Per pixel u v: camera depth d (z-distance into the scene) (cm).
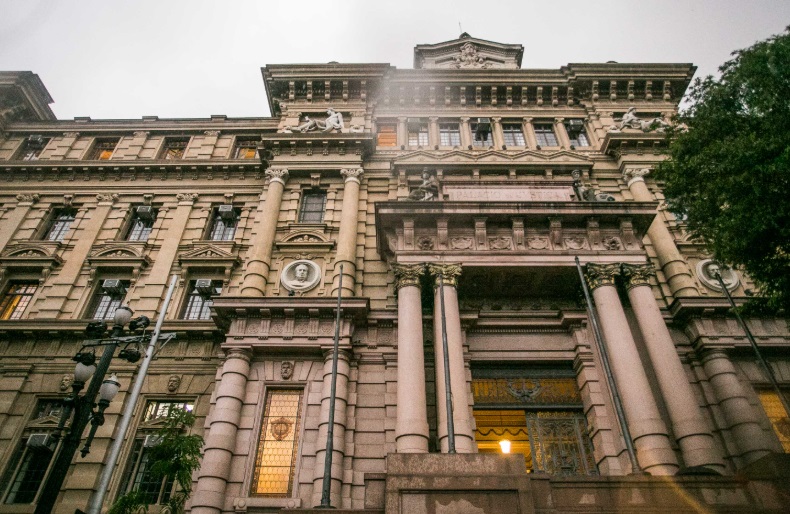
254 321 1709
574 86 2639
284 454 1518
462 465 1067
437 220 1830
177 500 1366
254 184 2391
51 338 1886
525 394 1697
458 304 1781
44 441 1625
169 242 2180
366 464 1486
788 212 1193
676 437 1455
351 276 1894
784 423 1612
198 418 1680
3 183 2447
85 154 2553
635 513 1054
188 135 2656
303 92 2608
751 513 1055
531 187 2077
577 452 1586
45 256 2142
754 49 1358
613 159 2361
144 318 1271
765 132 1325
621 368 1501
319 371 1648
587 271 1725
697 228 1551
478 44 3056
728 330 1727
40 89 2814
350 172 2244
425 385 1630
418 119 2575
